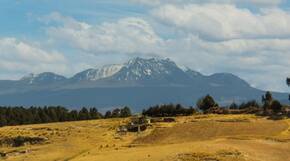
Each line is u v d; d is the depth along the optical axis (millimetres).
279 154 123125
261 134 164250
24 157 168000
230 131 173750
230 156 117500
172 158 117500
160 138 175125
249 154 120375
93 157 133375
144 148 142500
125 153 133125
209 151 121938
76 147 179125
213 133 172375
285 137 148375
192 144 135875
